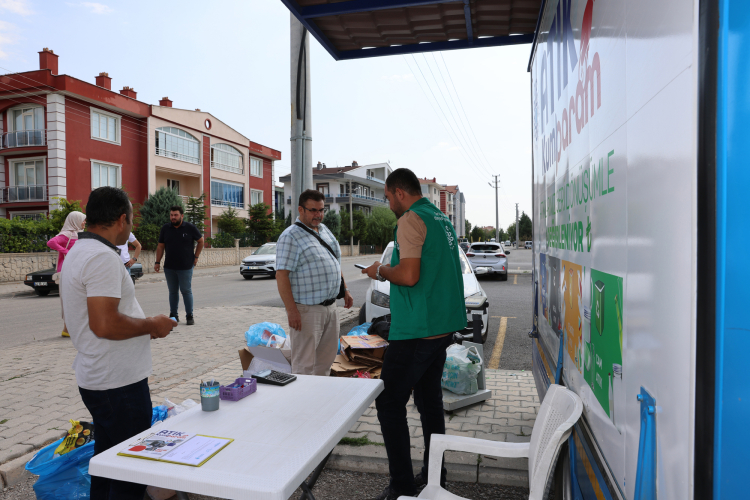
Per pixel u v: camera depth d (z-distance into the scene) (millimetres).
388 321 4984
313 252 3576
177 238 7582
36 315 9805
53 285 13578
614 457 1302
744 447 783
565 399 1838
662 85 957
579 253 1789
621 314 1247
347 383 2277
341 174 58062
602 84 1439
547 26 2607
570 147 1965
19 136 24406
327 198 55844
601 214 1454
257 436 1668
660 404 973
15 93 23734
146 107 28484
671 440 919
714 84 771
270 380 2264
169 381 4719
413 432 3512
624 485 1212
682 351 869
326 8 3760
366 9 3713
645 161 1062
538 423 1966
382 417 2568
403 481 2537
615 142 1301
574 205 1876
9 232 17469
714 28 768
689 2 832
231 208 33875
